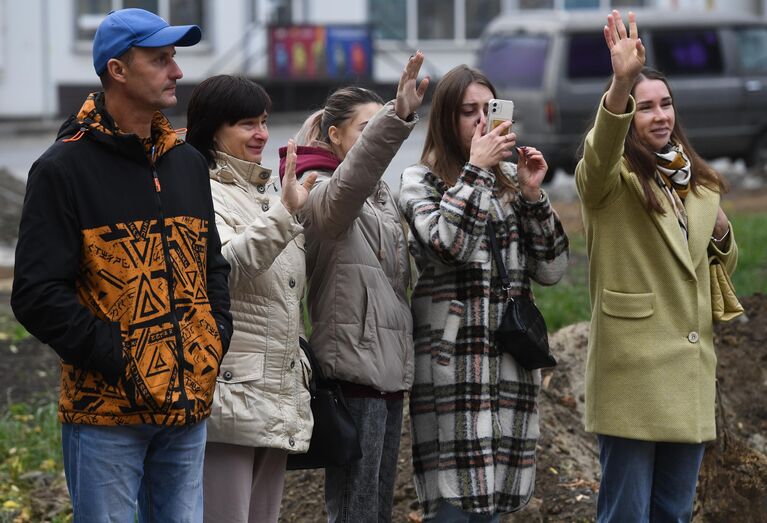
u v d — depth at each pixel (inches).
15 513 305.1
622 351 236.8
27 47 1445.6
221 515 214.5
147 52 191.8
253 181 223.6
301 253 223.8
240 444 212.7
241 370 213.0
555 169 947.3
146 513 202.1
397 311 232.4
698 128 959.0
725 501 277.6
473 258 232.8
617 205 237.1
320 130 246.5
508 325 231.9
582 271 526.9
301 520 291.1
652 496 245.4
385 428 238.2
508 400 234.5
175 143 198.7
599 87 916.6
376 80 1523.1
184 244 194.5
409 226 236.7
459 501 228.7
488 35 1001.5
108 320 187.0
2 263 695.1
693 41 959.6
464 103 237.1
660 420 233.9
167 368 188.9
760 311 385.4
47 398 396.5
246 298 213.9
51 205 185.6
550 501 293.3
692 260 237.9
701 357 238.4
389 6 1541.6
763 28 971.3
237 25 1476.4
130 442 190.5
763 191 889.5
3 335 475.8
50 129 1387.8
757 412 350.6
